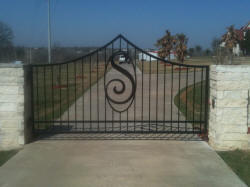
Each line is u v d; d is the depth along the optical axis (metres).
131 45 5.85
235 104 5.12
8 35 26.77
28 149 5.25
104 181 3.98
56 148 5.30
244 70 5.05
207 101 5.92
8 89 5.29
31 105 5.77
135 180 4.01
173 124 7.04
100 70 28.09
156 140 5.76
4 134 5.37
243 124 5.15
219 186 3.85
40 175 4.18
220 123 5.15
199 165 4.52
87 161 4.67
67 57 22.50
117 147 5.33
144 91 13.14
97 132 5.89
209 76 5.68
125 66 32.03
